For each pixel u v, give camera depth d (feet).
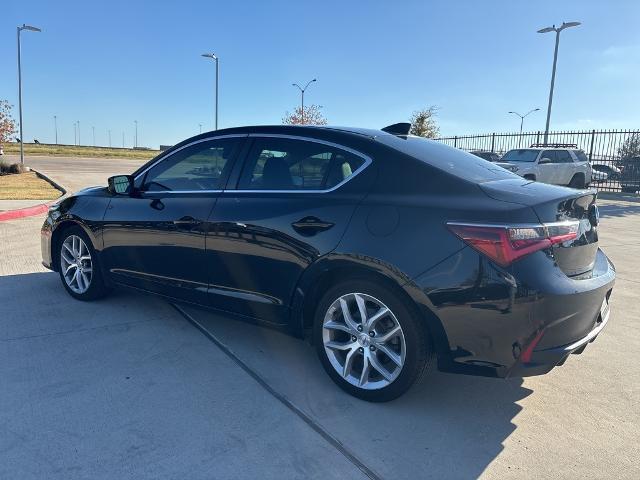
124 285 14.52
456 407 10.36
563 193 10.10
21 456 8.25
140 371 11.31
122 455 8.38
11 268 19.67
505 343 8.90
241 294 11.87
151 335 13.33
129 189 14.43
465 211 9.18
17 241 25.22
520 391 11.14
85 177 73.36
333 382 11.02
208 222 12.19
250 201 11.67
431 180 9.87
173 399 10.17
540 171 61.82
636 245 29.37
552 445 9.15
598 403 10.71
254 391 10.62
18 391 10.25
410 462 8.52
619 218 43.83
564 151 65.16
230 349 12.65
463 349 9.18
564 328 9.14
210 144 13.10
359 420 9.71
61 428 9.05
